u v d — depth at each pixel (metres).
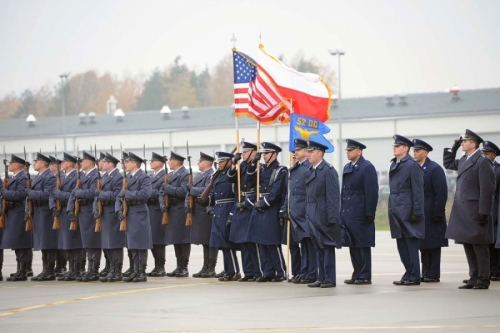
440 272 20.02
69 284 19.02
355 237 17.36
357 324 12.16
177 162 21.12
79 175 19.86
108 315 13.57
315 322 12.41
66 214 20.20
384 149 54.97
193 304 14.62
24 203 20.92
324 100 20.16
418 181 17.12
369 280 17.58
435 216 17.92
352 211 17.45
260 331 11.70
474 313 13.07
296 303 14.47
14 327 12.50
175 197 20.72
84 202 19.67
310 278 17.67
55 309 14.46
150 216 21.08
